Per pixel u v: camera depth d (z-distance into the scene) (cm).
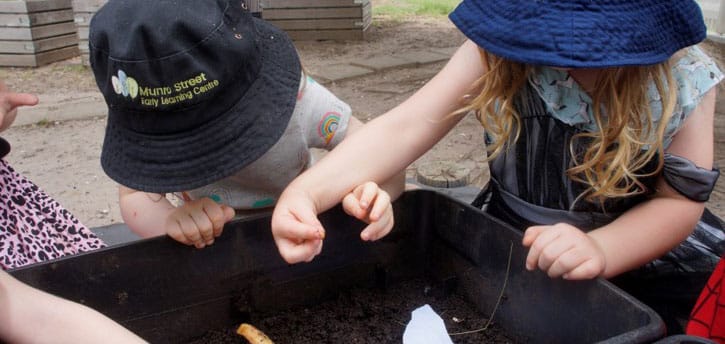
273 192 121
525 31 75
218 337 101
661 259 109
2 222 111
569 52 71
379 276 113
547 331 92
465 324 103
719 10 430
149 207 116
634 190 99
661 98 85
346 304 109
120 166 92
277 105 96
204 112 89
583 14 72
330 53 549
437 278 115
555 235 86
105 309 93
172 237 95
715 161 269
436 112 105
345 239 108
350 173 101
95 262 91
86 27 483
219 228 96
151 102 85
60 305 77
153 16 84
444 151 301
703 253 109
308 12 600
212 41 86
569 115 97
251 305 104
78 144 329
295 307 108
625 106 85
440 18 745
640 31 72
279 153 113
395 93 420
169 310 98
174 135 90
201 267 99
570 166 101
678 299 110
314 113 117
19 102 112
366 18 646
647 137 88
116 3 88
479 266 104
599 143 90
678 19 76
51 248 116
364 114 372
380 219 93
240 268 102
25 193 116
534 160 106
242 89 93
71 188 271
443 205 110
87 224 237
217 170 90
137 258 94
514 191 112
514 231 95
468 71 104
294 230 88
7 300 75
